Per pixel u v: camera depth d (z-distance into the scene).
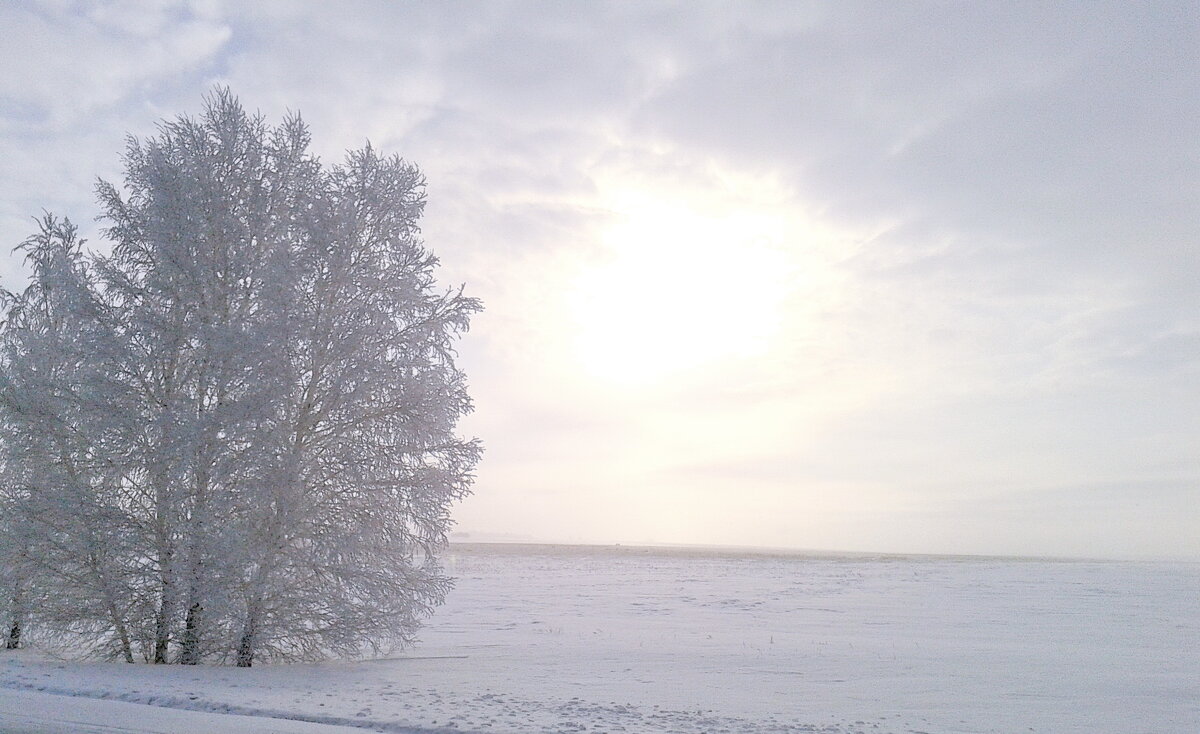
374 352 15.00
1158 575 63.22
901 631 21.70
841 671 13.77
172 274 14.68
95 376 13.90
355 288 15.20
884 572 67.00
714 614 27.02
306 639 14.61
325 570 14.18
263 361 13.91
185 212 14.60
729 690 11.65
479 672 13.12
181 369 14.77
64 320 14.88
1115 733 9.23
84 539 13.70
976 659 15.63
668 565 79.44
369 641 14.75
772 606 30.64
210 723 8.14
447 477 15.15
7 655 14.59
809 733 8.66
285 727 8.08
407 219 16.17
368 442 14.88
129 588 13.98
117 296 14.70
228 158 15.28
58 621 14.05
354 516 14.57
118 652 14.51
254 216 15.15
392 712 9.18
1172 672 14.19
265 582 13.72
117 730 7.59
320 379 14.92
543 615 26.09
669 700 10.69
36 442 14.12
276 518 13.84
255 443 13.74
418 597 15.19
